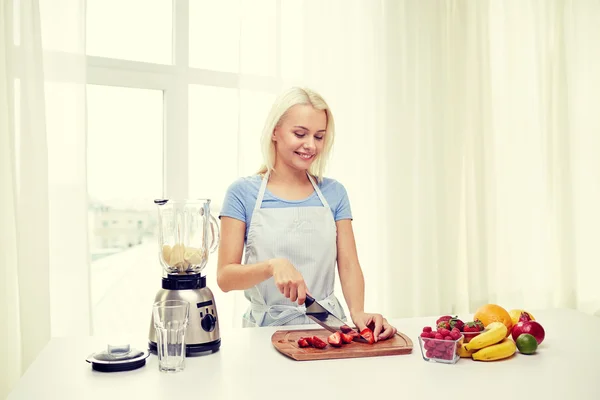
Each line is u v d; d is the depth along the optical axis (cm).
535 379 129
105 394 120
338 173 297
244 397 118
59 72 245
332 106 295
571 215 333
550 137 333
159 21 283
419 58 310
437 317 192
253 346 156
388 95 304
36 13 236
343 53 296
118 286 283
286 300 192
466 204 320
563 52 333
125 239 284
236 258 190
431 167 313
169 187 287
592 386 125
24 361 237
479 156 320
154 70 281
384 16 303
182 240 149
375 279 304
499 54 329
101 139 277
